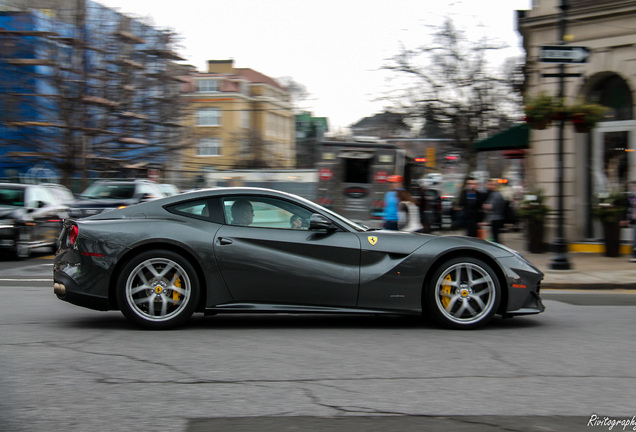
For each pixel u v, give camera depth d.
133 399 4.05
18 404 3.94
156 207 6.34
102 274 6.04
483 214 15.10
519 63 26.34
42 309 7.51
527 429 3.60
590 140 15.52
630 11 14.51
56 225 16.34
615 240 14.36
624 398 4.19
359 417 3.76
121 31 28.95
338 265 6.20
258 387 4.34
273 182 25.42
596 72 15.14
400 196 13.16
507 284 6.33
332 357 5.19
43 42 27.42
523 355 5.35
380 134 29.22
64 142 28.45
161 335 5.98
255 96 70.25
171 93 31.06
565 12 12.29
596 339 6.06
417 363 5.03
